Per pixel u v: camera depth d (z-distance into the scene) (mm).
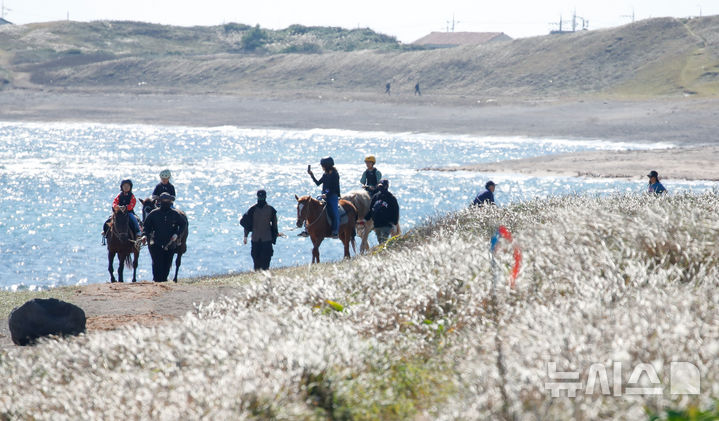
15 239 27516
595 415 4402
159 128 86438
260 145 68938
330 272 11672
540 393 4691
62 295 13453
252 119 91812
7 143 68500
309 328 6898
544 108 89125
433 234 14336
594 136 69875
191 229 29797
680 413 4238
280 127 85375
